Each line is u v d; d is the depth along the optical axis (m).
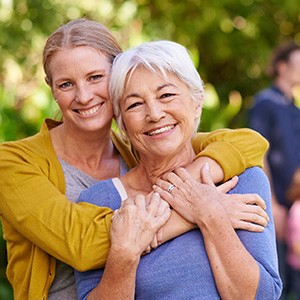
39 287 4.79
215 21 11.80
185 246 4.56
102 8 10.60
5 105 9.27
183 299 4.50
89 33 4.83
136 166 4.95
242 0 12.09
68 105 4.87
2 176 4.78
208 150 4.76
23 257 4.88
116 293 4.46
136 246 4.45
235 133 4.93
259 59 12.31
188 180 4.62
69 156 5.04
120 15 10.74
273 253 4.61
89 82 4.83
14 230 4.86
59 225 4.59
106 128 5.00
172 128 4.66
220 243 4.47
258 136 4.93
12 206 4.71
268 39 12.50
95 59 4.80
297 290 8.77
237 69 12.50
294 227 8.77
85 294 4.64
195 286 4.52
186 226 4.57
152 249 4.59
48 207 4.64
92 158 5.07
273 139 9.14
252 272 4.45
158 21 11.30
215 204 4.53
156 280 4.53
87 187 4.99
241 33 12.15
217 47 12.05
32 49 9.98
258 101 9.27
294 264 8.75
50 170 4.88
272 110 9.16
